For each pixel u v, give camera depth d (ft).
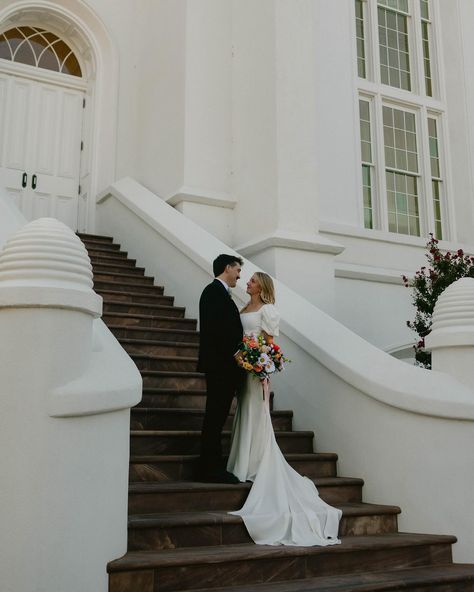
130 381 11.14
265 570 11.62
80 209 32.83
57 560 9.43
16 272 10.24
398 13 36.63
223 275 15.64
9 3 31.14
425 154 35.53
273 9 26.81
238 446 14.94
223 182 28.60
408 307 31.42
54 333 10.08
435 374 15.15
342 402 16.67
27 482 9.48
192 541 12.12
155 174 30.66
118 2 34.30
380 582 11.69
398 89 35.22
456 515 13.88
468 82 37.11
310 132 26.53
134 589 10.42
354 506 14.79
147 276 26.21
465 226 35.73
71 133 33.37
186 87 28.55
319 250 25.49
